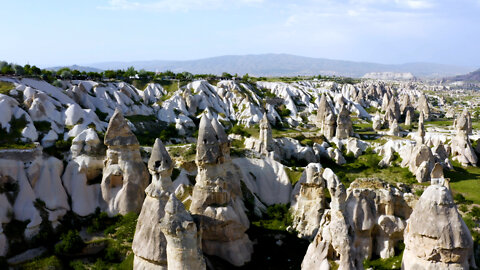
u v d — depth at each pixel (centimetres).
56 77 9131
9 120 5600
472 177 7300
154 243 3691
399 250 4147
